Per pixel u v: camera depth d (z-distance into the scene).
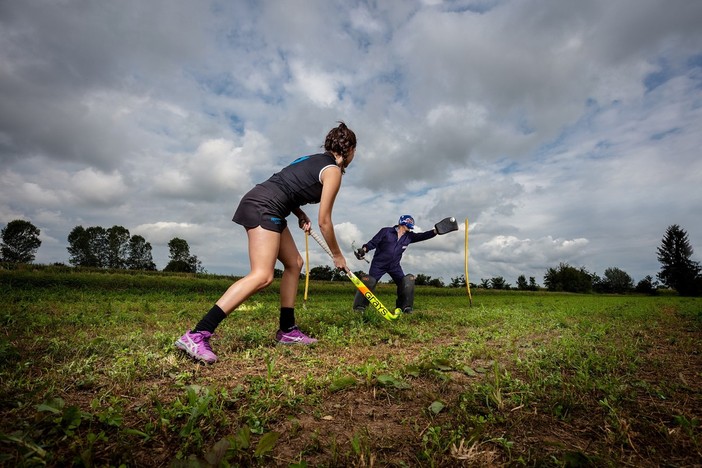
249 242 3.11
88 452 1.28
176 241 69.06
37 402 1.75
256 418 1.72
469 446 1.54
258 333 3.77
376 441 1.61
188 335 2.77
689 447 1.55
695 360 3.13
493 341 4.11
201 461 1.27
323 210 3.29
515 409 1.95
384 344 3.84
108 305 5.94
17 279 9.38
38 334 3.39
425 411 1.93
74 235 70.19
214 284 12.89
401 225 7.12
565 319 6.21
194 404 1.77
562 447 1.51
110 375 2.26
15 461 1.26
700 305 10.36
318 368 2.74
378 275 6.98
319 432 1.70
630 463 1.43
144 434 1.49
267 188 3.15
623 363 2.92
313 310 6.52
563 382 2.31
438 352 3.33
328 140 3.40
